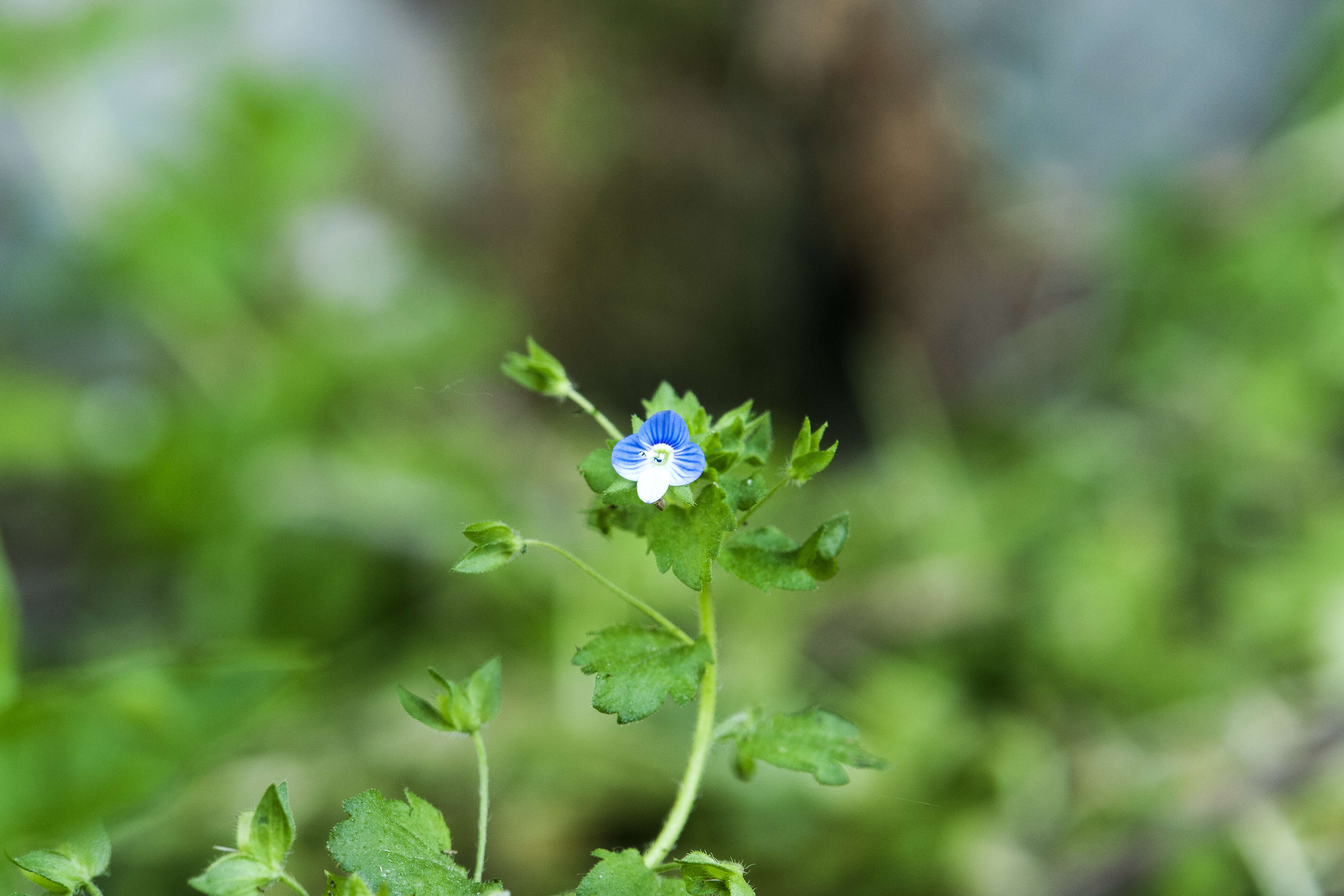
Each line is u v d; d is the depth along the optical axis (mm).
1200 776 559
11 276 722
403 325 780
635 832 548
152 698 400
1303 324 903
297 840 518
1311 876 498
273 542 653
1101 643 681
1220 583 747
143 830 484
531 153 1062
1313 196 948
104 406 680
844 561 812
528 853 536
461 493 726
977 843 538
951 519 819
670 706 614
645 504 326
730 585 697
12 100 691
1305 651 677
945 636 717
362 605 652
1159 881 513
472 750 574
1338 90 1021
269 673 412
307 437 707
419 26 1029
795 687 671
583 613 649
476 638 662
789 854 541
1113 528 757
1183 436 862
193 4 720
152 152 720
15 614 412
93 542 664
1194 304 967
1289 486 814
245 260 732
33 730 390
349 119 779
